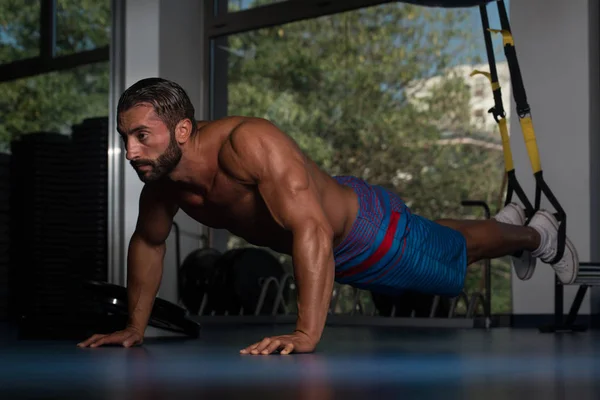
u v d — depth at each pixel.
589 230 5.21
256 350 2.18
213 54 6.70
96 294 2.84
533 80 5.43
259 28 6.44
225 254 5.53
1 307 6.57
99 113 6.42
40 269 6.43
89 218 6.29
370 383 1.52
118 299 2.80
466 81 5.70
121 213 4.50
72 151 6.42
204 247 6.39
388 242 2.65
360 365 1.90
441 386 1.48
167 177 2.36
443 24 5.79
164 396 1.33
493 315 5.34
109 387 1.46
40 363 1.96
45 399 1.30
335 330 4.12
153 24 4.67
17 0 6.89
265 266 5.49
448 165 5.77
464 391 1.40
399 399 1.29
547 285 5.25
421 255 2.75
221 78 6.65
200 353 2.28
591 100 5.27
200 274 5.66
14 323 5.26
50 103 6.68
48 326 2.95
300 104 6.33
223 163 2.29
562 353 2.39
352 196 2.60
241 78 6.58
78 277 6.26
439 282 2.88
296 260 2.21
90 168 6.33
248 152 2.23
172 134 2.25
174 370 1.77
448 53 5.77
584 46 5.27
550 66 5.38
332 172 6.20
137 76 4.63
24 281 6.47
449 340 3.14
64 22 6.68
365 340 3.12
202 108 6.60
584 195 5.23
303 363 1.95
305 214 2.20
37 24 6.80
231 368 1.81
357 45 6.10
